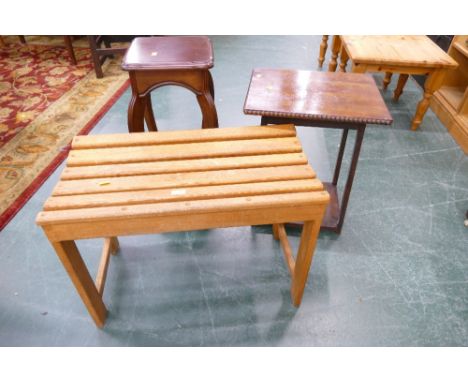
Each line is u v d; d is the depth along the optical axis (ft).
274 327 4.72
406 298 5.03
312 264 5.50
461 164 7.64
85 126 8.66
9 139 8.17
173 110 9.59
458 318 4.78
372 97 4.74
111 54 11.14
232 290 5.17
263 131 4.43
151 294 5.12
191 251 5.76
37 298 5.06
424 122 9.07
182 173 3.82
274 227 5.80
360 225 6.16
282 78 5.19
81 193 3.55
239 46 13.56
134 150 4.14
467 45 8.59
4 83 10.52
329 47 13.56
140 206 3.40
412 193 6.84
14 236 5.95
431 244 5.82
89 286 4.24
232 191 3.54
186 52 4.99
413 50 7.73
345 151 8.04
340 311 4.89
